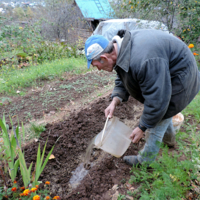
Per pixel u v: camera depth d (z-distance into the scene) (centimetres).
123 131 198
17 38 685
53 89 434
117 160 243
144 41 147
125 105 356
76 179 224
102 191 202
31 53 693
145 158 210
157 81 142
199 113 313
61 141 266
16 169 193
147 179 208
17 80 466
